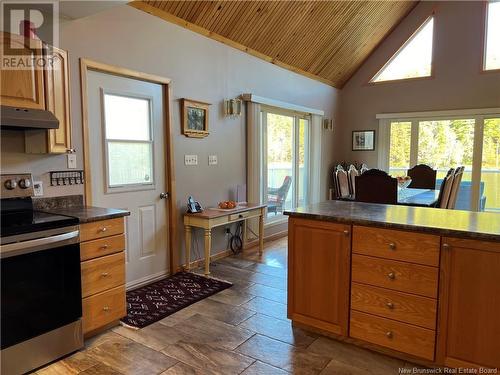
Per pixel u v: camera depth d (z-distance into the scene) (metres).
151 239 3.49
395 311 2.15
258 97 4.59
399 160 6.70
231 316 2.77
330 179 6.94
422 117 6.41
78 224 2.26
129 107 3.24
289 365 2.13
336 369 2.09
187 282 3.47
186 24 3.69
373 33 6.15
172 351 2.28
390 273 2.14
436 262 1.99
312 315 2.47
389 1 5.54
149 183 3.45
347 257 2.29
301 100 5.79
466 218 2.23
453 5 5.99
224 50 4.21
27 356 2.04
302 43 5.17
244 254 4.47
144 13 3.28
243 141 4.61
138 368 2.10
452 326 1.97
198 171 3.96
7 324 1.94
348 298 2.31
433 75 6.23
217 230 4.27
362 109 6.95
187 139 3.80
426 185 5.57
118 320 2.62
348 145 7.13
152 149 3.45
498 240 1.79
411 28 6.37
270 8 4.21
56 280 2.15
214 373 2.05
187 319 2.71
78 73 2.80
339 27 5.35
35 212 2.42
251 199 4.69
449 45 6.07
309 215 2.41
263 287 3.36
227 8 3.85
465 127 6.06
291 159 5.74
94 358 2.21
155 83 3.44
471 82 5.93
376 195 3.93
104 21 2.96
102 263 2.46
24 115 2.16
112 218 2.50
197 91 3.88
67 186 2.77
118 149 3.17
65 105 2.48
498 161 5.84
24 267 1.99
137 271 3.37
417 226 2.03
